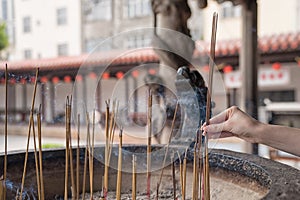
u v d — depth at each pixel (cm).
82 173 89
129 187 89
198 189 63
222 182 79
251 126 76
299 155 74
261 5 698
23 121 613
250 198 69
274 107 434
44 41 968
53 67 581
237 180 76
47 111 480
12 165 83
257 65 267
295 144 74
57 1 960
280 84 529
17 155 84
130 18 916
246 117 77
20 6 980
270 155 257
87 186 89
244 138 78
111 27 926
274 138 75
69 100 65
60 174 88
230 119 78
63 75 612
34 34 972
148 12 896
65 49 959
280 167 67
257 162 72
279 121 423
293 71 532
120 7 920
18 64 620
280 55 461
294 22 678
